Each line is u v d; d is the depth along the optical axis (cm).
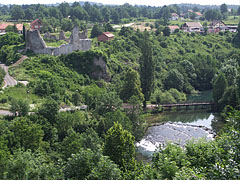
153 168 3231
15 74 8569
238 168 1839
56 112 6050
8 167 3275
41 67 9206
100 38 14150
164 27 18900
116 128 4459
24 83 8000
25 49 10388
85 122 6347
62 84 8469
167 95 10688
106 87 9906
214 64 14200
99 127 6244
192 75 13288
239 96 8806
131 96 7788
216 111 10025
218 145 2412
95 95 8150
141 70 9581
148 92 9594
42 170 3216
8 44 11388
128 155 4353
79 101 7875
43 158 4234
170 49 16000
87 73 10162
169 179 2703
